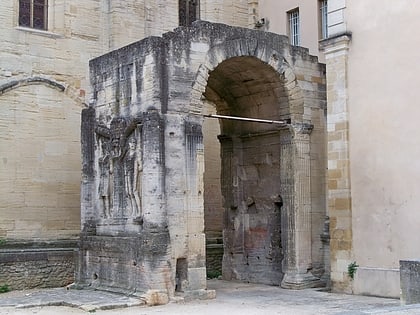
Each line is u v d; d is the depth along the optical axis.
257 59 22.09
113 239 21.02
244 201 25.25
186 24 29.98
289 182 22.95
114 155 21.39
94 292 21.16
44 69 25.69
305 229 22.86
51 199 25.45
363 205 21.14
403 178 20.03
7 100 24.75
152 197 19.61
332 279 21.86
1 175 24.41
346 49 21.88
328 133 22.28
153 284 19.22
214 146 29.73
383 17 20.86
